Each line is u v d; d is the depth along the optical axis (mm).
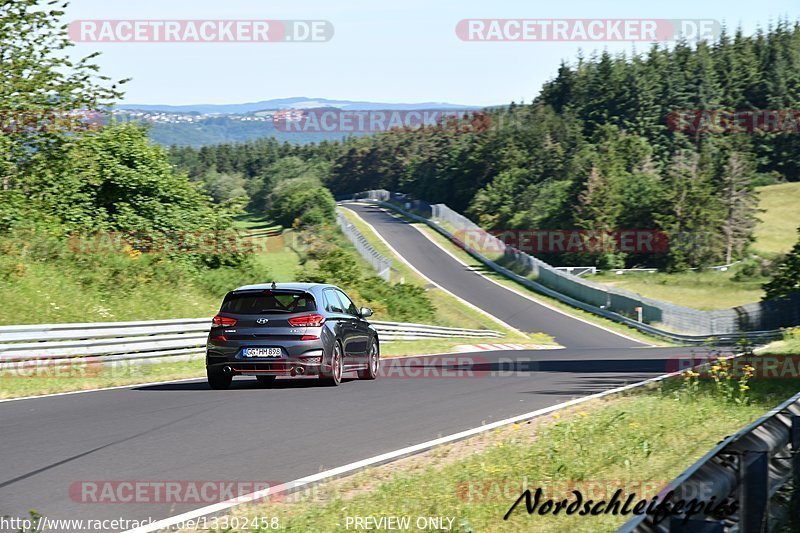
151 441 14352
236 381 25078
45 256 43906
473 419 17656
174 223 56781
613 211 157250
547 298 108938
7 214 46656
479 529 9141
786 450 9766
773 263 141625
